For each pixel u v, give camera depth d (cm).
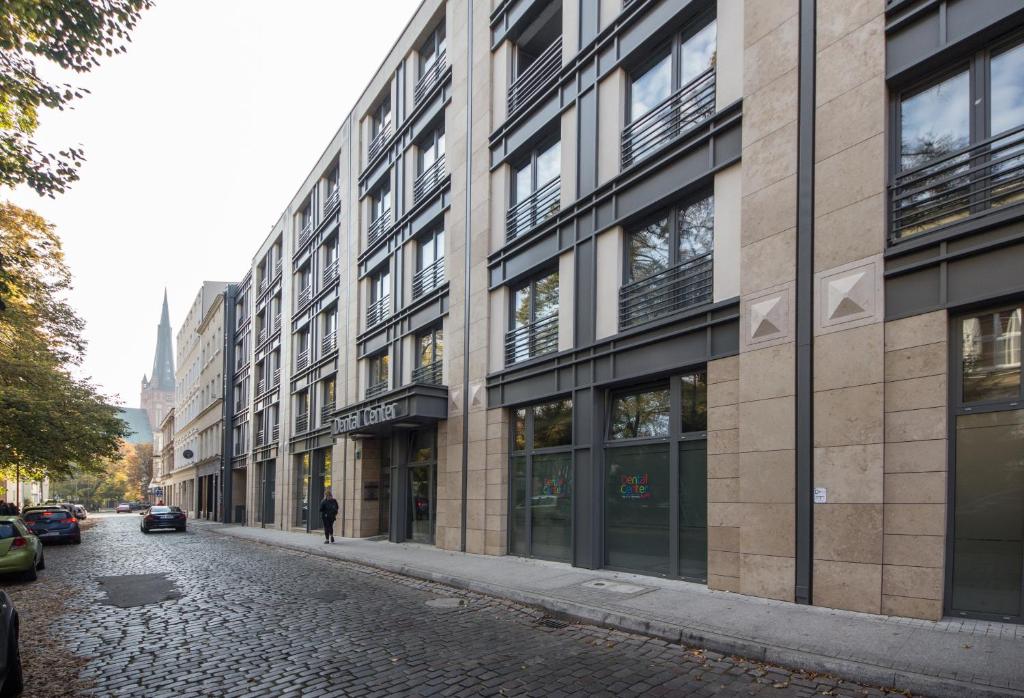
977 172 654
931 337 664
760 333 820
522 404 1330
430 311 1728
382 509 2084
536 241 1323
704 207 968
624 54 1115
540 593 880
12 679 532
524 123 1394
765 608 729
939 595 633
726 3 930
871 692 494
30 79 780
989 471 631
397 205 2002
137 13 760
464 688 534
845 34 768
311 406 2639
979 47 671
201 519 4669
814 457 746
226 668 605
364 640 701
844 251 743
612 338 1076
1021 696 441
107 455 2725
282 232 3259
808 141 795
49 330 2500
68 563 1609
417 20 1922
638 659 607
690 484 941
